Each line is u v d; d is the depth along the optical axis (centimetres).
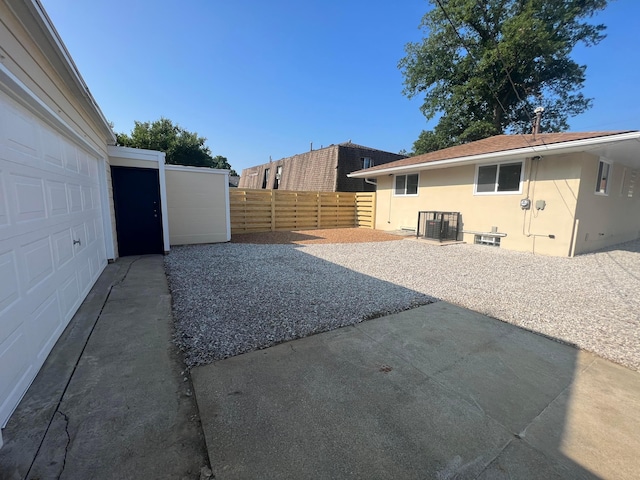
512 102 1741
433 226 977
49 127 294
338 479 141
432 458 154
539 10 1516
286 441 163
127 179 658
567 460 154
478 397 204
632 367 247
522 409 193
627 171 947
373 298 407
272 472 144
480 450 159
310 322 325
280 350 265
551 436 170
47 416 179
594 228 806
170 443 160
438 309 374
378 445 161
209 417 180
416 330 311
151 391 205
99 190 540
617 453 158
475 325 327
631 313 368
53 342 266
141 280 476
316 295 414
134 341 277
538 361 254
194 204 844
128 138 2228
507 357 260
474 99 1714
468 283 493
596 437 170
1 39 203
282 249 793
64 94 336
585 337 301
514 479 142
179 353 257
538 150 694
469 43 1656
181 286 447
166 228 700
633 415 188
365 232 1177
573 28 1580
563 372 238
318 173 1950
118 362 241
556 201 732
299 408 190
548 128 1862
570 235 714
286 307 366
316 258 678
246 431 169
